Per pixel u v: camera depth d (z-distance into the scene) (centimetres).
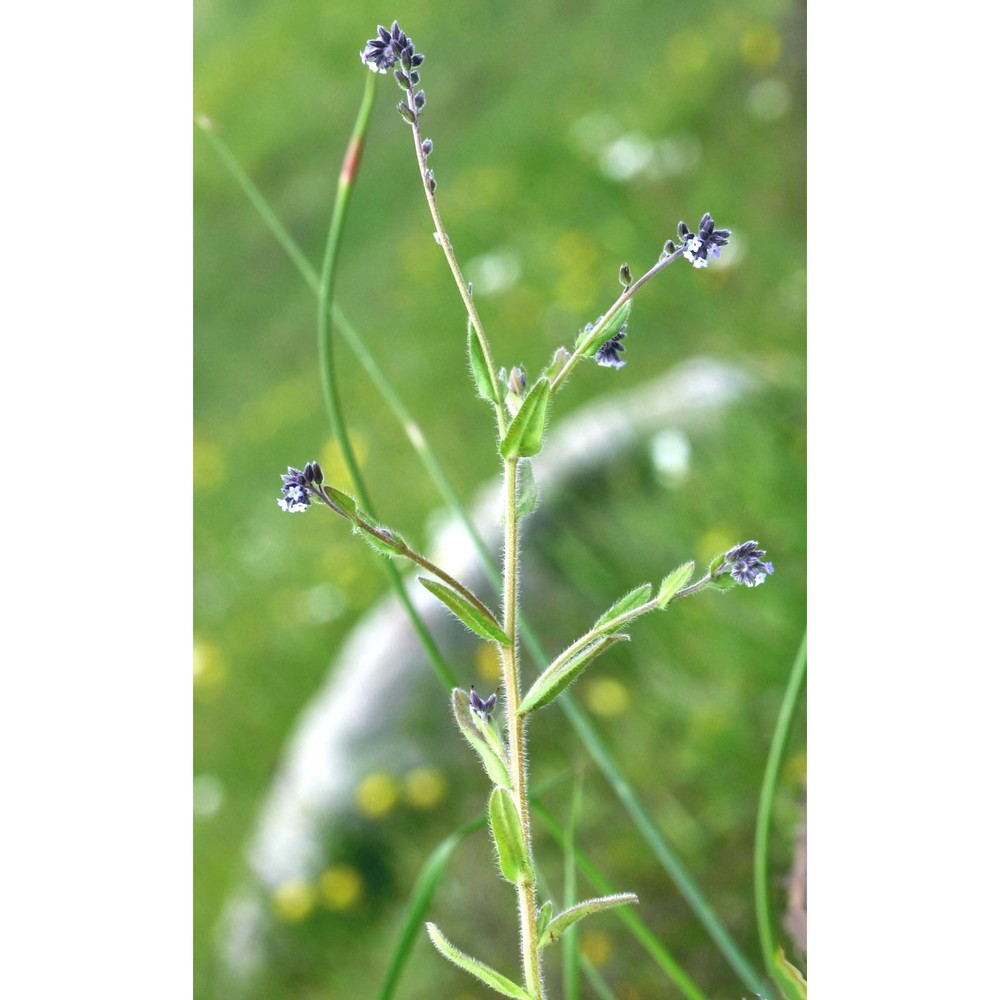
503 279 102
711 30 104
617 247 96
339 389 108
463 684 72
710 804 62
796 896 47
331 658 88
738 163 94
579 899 62
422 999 65
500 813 37
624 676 67
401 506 93
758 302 86
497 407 37
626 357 89
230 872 79
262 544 98
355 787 71
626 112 106
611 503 74
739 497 71
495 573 45
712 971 59
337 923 69
